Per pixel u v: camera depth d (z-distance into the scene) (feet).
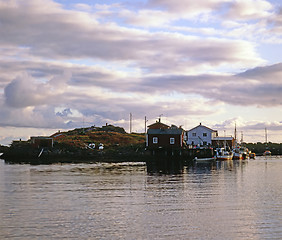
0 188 143.74
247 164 298.76
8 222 89.30
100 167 254.27
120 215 97.91
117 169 237.25
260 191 138.10
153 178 181.78
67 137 438.81
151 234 81.97
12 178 179.52
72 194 130.00
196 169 241.76
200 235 81.51
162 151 354.13
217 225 88.89
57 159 344.08
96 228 85.61
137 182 164.86
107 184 157.38
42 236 79.46
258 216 97.25
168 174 203.21
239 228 86.48
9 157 355.77
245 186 152.05
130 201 117.39
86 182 164.25
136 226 87.71
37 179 175.32
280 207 108.17
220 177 187.73
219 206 109.81
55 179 175.63
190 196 127.03
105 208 106.42
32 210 102.47
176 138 356.38
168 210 104.32
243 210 104.32
